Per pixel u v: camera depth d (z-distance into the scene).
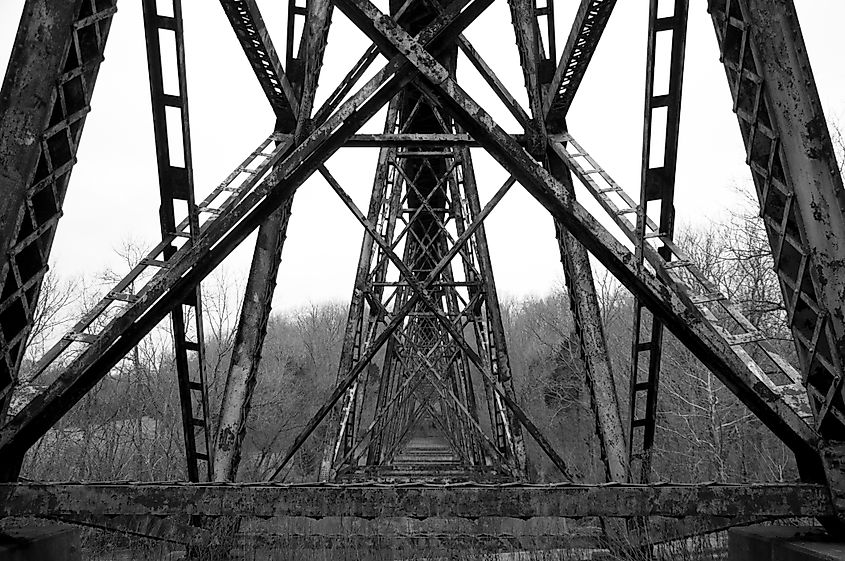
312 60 5.08
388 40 3.41
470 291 10.96
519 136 5.33
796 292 2.83
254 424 31.00
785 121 2.71
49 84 2.64
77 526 3.61
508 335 65.38
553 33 5.39
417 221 13.98
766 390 2.95
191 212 3.84
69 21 2.67
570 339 32.25
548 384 36.66
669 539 4.35
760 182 2.98
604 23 4.32
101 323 11.81
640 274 3.24
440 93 3.44
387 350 19.03
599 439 5.20
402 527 7.11
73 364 2.99
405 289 16.78
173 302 3.62
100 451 20.14
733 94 3.00
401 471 16.44
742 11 2.79
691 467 19.20
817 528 3.10
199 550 4.51
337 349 55.81
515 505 2.89
